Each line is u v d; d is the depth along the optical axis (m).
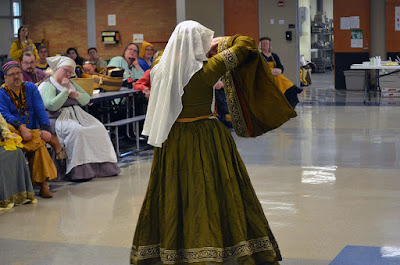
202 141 3.67
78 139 6.93
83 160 6.96
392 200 5.78
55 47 16.97
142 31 16.41
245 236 3.60
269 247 3.65
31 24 17.05
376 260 4.17
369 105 13.34
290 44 15.60
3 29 17.06
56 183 6.91
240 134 3.87
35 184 6.30
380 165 7.36
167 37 16.30
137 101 9.85
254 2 15.62
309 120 11.31
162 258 3.60
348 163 7.52
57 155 6.89
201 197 3.57
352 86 17.33
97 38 16.66
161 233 3.65
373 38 17.55
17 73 6.24
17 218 5.54
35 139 6.27
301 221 5.18
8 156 5.87
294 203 5.76
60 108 7.11
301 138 9.43
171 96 3.63
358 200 5.82
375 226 4.98
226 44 3.70
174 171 3.63
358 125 10.53
